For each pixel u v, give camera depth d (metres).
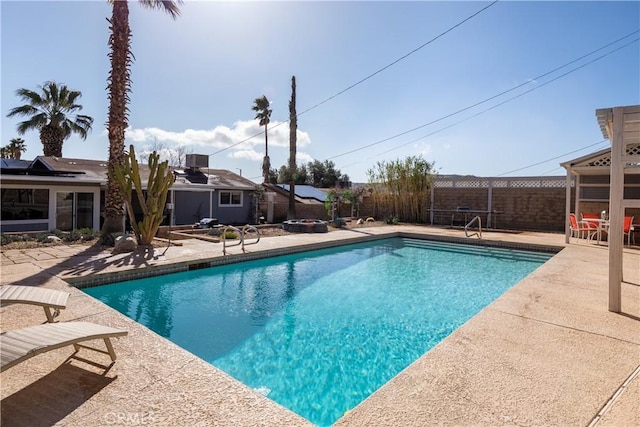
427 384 2.41
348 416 2.03
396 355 3.95
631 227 10.28
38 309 3.89
